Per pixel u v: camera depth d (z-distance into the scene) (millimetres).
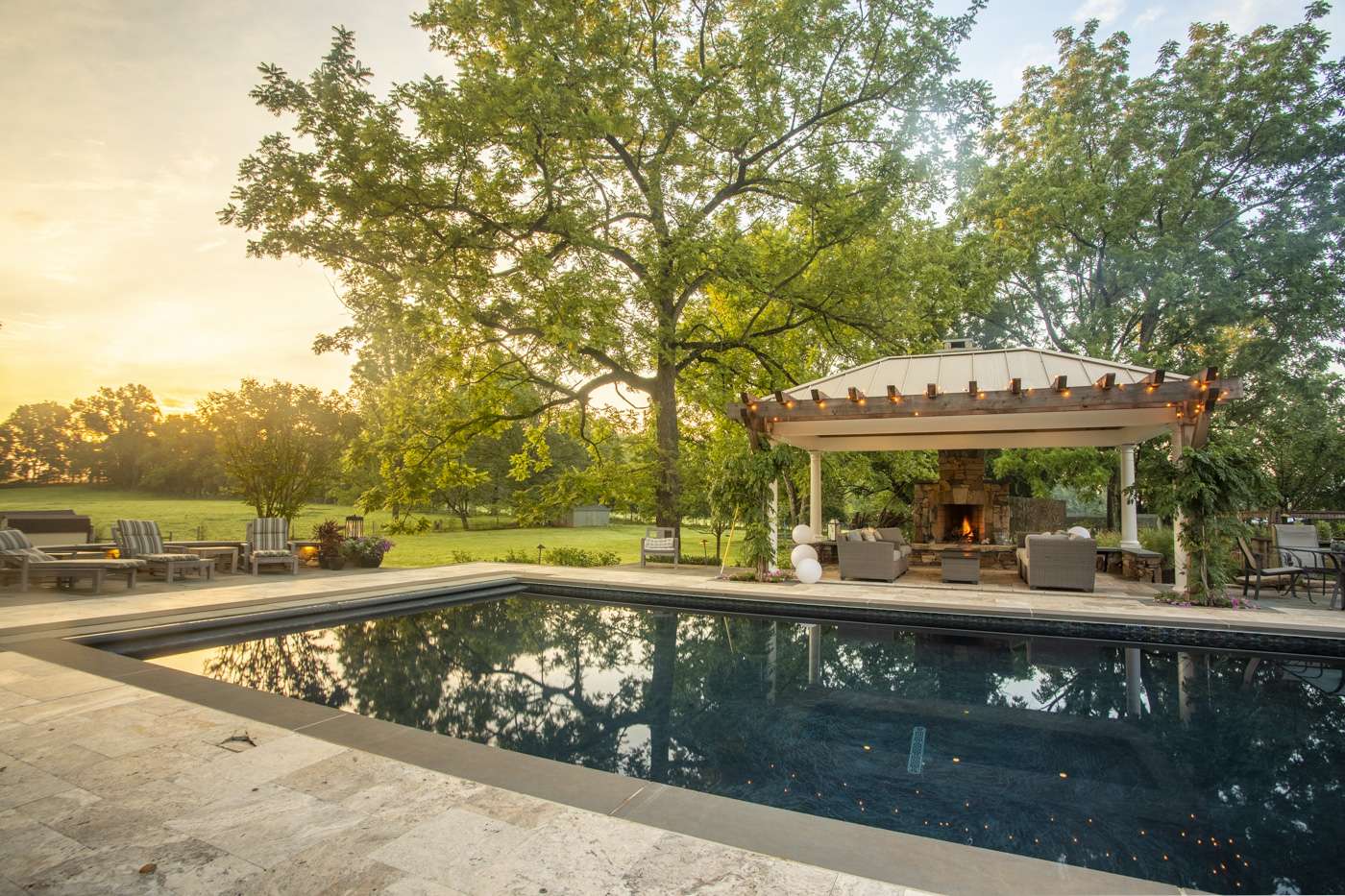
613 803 2816
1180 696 5426
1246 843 2973
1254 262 20000
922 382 11648
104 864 2281
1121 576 12477
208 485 35000
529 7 13469
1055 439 13672
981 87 15188
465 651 7027
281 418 14703
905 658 6828
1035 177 22016
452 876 2223
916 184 16875
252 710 4035
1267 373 20094
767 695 5465
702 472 18578
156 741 3500
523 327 15430
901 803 3400
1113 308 21125
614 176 17688
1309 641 6891
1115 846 2943
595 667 6387
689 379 18609
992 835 3039
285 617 8086
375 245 13758
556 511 18062
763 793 3523
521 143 13664
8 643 5711
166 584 10062
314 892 2121
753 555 11281
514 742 4316
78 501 31859
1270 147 20562
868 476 20562
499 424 17781
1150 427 11875
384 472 17062
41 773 3080
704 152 16812
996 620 8133
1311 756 4082
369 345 15070
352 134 12781
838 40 15828
